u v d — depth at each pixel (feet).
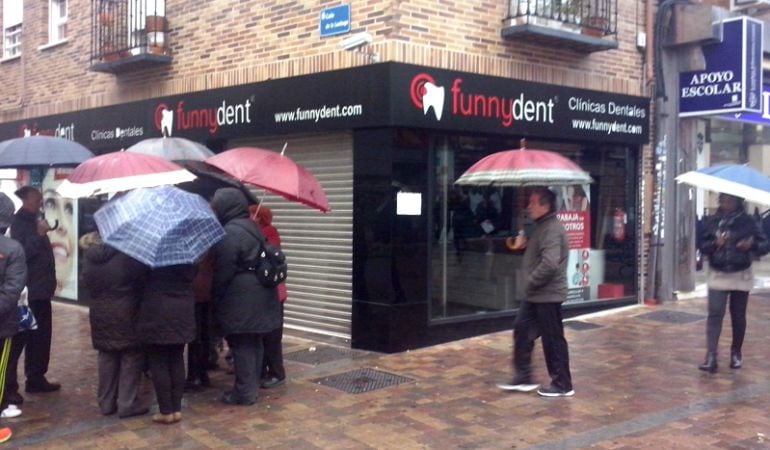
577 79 35.37
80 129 45.29
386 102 28.76
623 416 21.90
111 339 21.56
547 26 32.83
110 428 21.16
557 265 23.20
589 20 34.68
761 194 25.04
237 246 22.29
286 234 34.09
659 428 20.85
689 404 23.00
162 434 20.66
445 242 31.63
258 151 23.84
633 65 38.24
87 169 20.86
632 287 39.29
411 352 29.71
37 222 24.06
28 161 24.57
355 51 29.58
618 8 37.42
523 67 33.09
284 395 24.18
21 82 50.44
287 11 32.91
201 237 19.98
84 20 44.93
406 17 29.09
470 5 31.17
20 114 50.85
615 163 38.42
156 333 20.59
